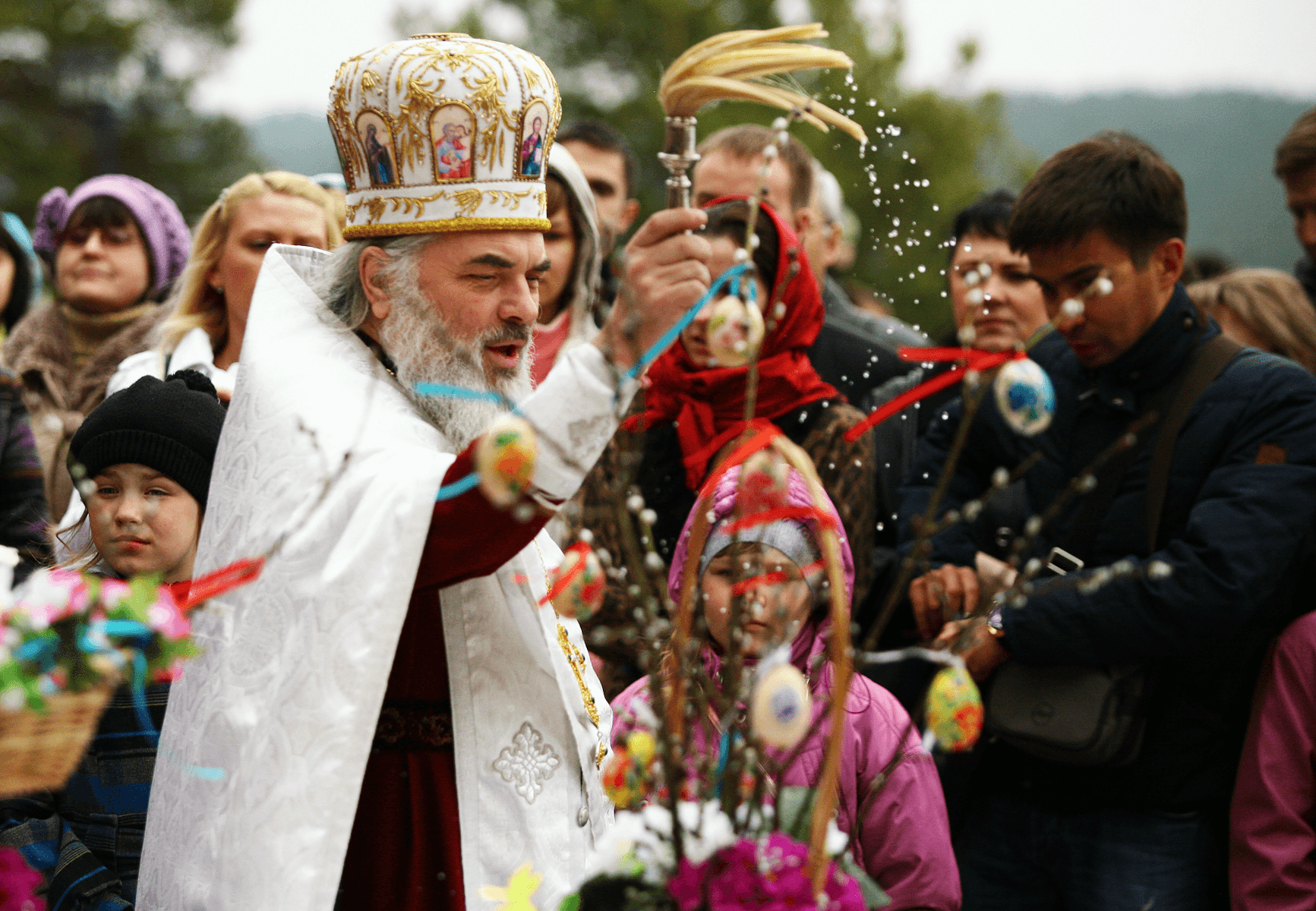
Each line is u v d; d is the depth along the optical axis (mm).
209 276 5906
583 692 3928
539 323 6828
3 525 6059
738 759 2740
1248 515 4656
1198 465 4840
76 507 5367
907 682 5652
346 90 3939
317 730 3398
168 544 4441
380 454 3604
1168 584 4645
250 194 5766
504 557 3463
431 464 3494
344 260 4082
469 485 3318
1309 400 4805
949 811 5234
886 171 4797
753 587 2906
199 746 3635
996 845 5203
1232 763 4965
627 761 2768
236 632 3639
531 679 3822
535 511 3316
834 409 5484
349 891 3762
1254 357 4969
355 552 3438
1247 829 4906
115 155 44438
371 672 3398
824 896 2594
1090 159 4992
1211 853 4941
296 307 4070
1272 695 4941
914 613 5461
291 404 3764
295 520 3584
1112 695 4777
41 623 2584
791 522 4066
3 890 2965
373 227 3961
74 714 2596
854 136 3475
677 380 5441
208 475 4516
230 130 45969
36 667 2557
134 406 4477
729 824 2693
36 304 8523
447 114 3793
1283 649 4945
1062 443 5160
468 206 3832
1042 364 5355
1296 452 4734
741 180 6828
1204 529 4660
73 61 44250
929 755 4273
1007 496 5281
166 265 7438
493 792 3707
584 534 2838
